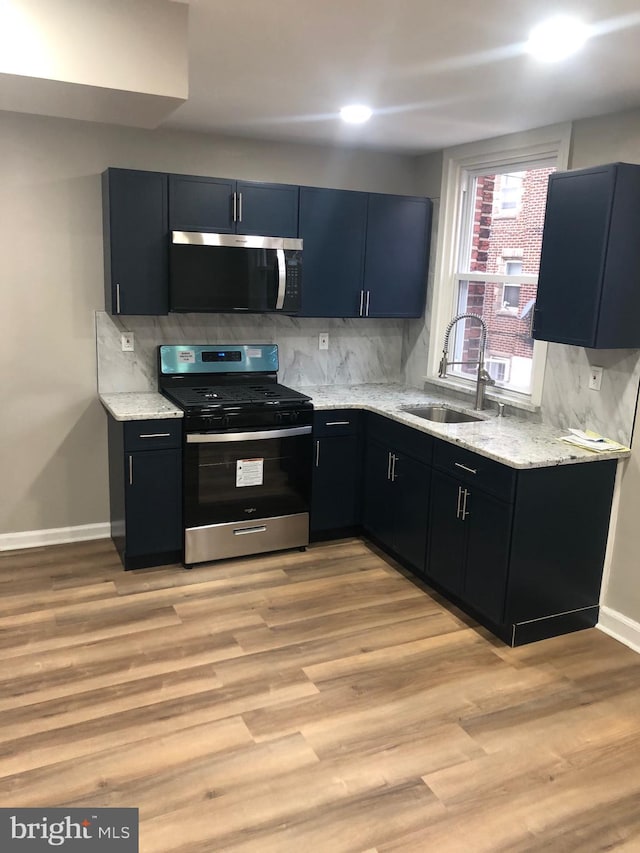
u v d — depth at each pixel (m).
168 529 3.59
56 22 1.95
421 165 4.36
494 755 2.29
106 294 3.72
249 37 2.26
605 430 3.10
